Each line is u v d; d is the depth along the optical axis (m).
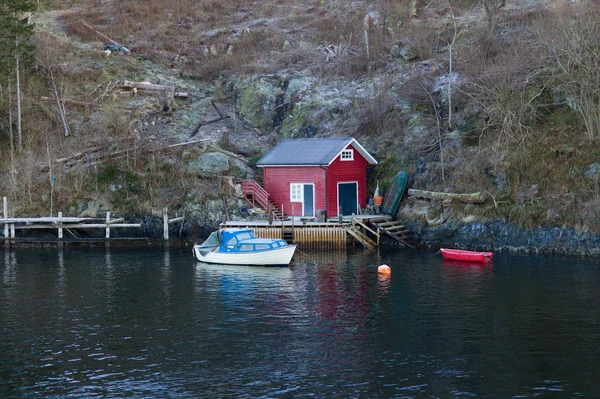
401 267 41.88
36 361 25.28
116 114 62.97
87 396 22.08
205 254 44.81
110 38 78.69
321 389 22.42
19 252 49.41
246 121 66.75
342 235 49.00
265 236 49.84
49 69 66.50
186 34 81.75
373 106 60.12
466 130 53.84
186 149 57.94
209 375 23.73
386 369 24.11
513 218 47.03
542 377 23.23
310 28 80.31
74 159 57.53
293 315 31.00
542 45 55.41
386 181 55.41
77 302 33.81
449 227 49.03
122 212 53.47
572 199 45.59
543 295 33.75
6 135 61.25
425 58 65.00
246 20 84.94
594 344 26.38
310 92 66.81
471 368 24.14
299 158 53.31
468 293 34.53
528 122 51.69
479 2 72.94
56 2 88.81
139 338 27.89
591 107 49.16
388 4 77.69
